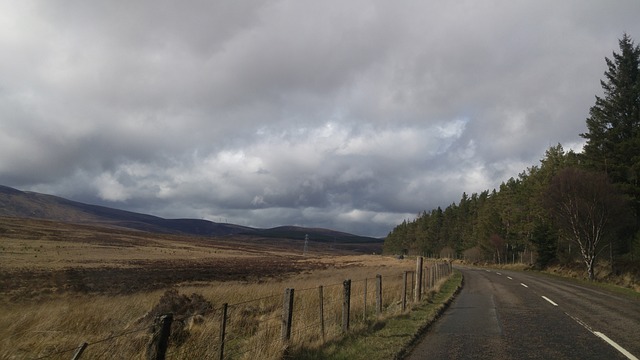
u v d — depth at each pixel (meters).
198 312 12.54
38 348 7.91
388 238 199.75
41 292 22.98
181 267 51.03
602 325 12.91
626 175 44.22
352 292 18.70
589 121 47.53
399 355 8.94
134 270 43.00
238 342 10.12
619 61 46.50
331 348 9.12
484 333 11.59
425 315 14.22
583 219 39.16
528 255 74.88
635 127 45.56
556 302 18.89
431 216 134.50
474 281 32.31
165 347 5.74
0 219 117.62
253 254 119.00
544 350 9.59
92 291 24.88
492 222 82.38
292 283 26.53
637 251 39.50
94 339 8.68
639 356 9.07
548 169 58.28
